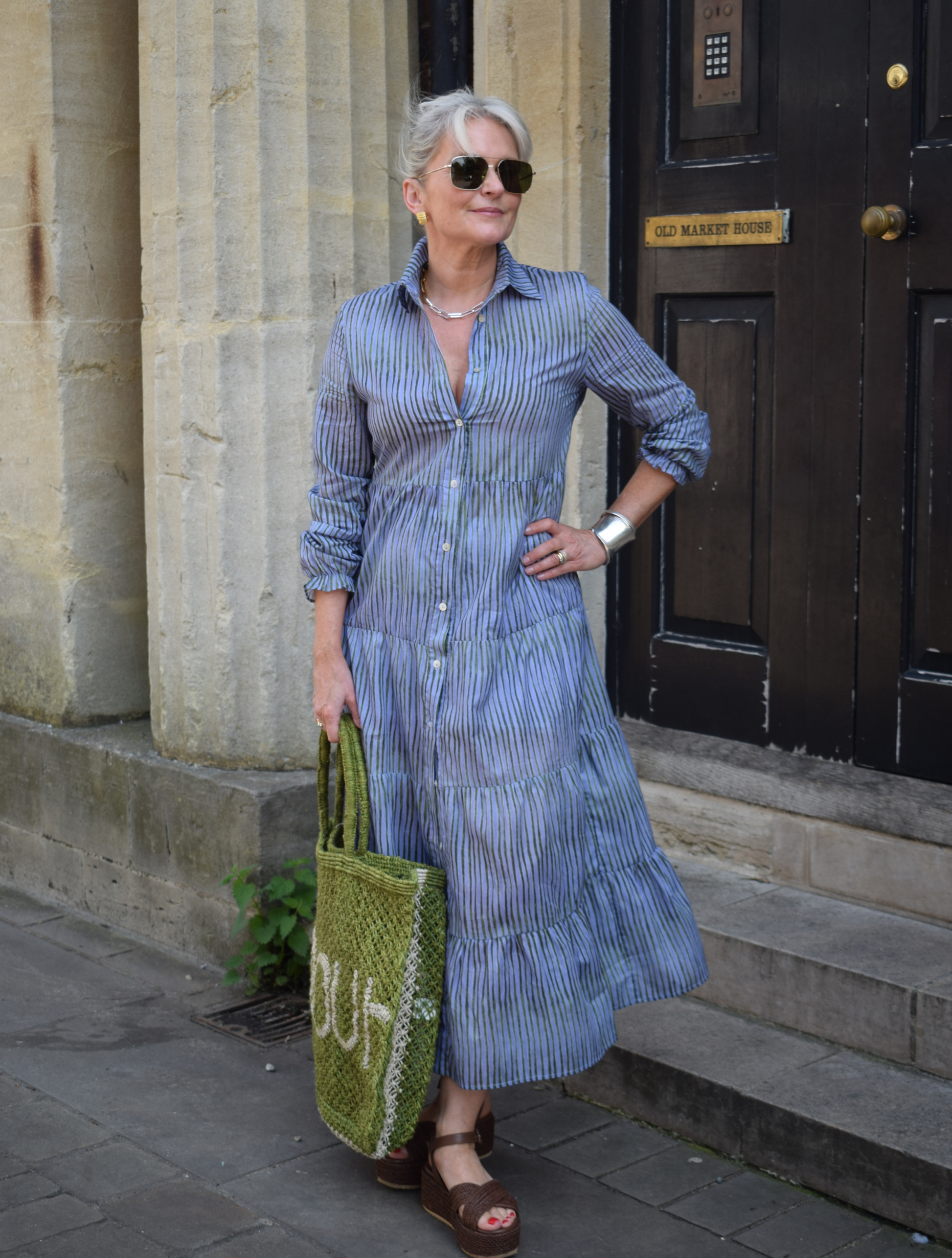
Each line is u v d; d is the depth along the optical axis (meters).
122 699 4.59
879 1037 2.99
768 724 3.56
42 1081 3.29
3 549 4.62
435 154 2.43
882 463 3.27
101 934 4.24
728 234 3.49
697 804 3.68
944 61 3.08
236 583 3.91
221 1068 3.38
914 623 3.26
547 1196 2.80
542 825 2.53
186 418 3.91
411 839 2.65
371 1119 2.56
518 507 2.53
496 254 2.53
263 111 3.71
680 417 2.62
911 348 3.19
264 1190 2.83
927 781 3.27
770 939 3.19
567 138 3.67
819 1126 2.76
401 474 2.57
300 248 3.79
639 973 2.70
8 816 4.67
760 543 3.54
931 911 3.24
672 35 3.56
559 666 2.58
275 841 3.82
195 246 3.84
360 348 2.55
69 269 4.32
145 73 3.94
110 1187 2.83
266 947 3.79
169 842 4.07
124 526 4.53
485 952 2.55
